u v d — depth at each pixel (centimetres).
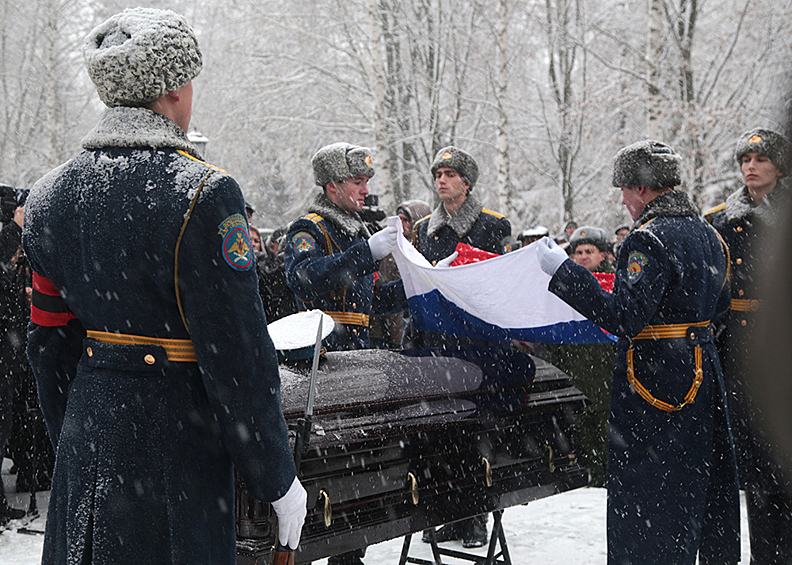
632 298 268
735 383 328
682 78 1486
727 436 301
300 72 1748
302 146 1772
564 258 280
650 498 279
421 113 1686
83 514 156
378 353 277
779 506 321
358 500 227
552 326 313
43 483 528
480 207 414
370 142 1738
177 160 161
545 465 298
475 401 273
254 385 158
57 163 1991
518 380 297
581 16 1667
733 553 305
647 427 282
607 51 1708
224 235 155
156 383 158
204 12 1848
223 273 155
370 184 1600
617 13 1684
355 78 1739
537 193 1841
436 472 251
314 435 214
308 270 306
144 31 162
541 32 1659
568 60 1711
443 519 253
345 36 1677
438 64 1669
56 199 167
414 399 252
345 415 229
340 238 337
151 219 155
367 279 346
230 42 1744
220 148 1778
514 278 310
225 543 162
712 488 305
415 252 337
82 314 167
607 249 607
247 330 157
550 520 438
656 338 283
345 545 222
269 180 1864
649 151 291
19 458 524
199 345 154
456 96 1673
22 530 434
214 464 162
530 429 293
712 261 293
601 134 1659
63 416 182
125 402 157
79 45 2005
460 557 332
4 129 2098
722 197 1512
